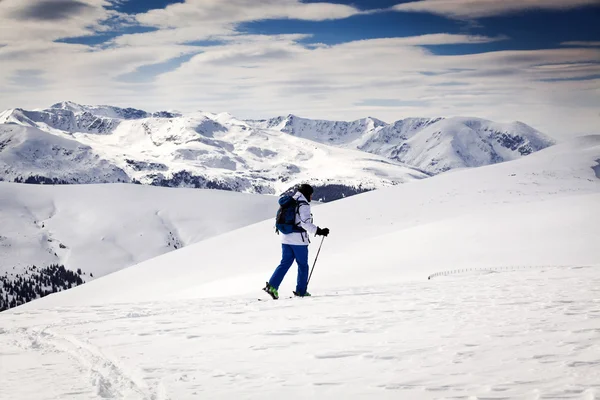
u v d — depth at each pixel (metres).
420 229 56.91
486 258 37.34
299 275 13.35
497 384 4.58
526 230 45.06
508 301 10.11
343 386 4.88
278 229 13.35
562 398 4.09
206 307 12.25
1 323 11.68
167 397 4.82
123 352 7.29
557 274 17.00
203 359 6.46
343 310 10.18
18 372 6.49
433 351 6.07
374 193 103.44
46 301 71.31
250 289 43.66
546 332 6.72
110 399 4.95
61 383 5.72
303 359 6.13
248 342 7.41
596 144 169.88
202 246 82.31
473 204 88.50
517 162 131.50
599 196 57.56
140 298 59.28
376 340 6.98
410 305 10.41
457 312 9.05
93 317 11.70
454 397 4.32
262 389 4.93
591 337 6.24
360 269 41.53
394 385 4.78
